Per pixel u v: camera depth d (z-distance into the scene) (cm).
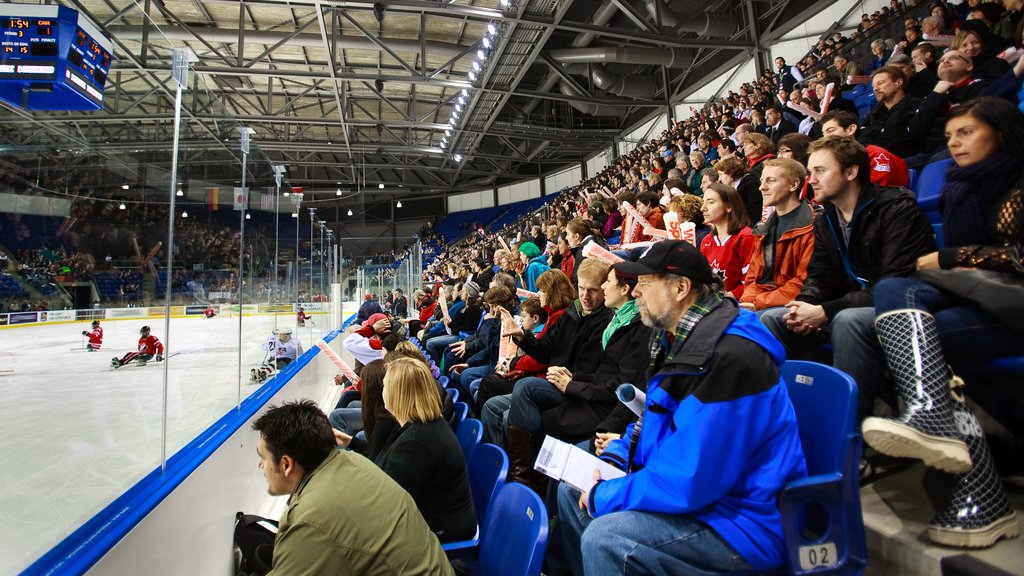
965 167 187
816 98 704
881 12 979
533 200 3338
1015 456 191
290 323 568
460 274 1100
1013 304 160
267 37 1423
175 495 209
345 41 1477
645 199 513
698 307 174
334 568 164
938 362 164
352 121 2014
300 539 165
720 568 151
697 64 1838
